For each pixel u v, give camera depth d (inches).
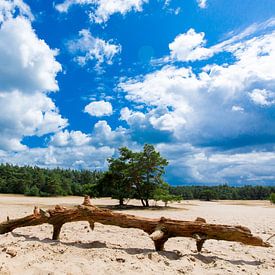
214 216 995.9
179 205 1924.2
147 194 1571.1
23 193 3570.4
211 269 285.6
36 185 3641.7
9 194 3449.8
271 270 297.6
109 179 1615.4
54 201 1989.4
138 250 355.3
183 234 359.6
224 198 5054.1
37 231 493.0
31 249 326.0
